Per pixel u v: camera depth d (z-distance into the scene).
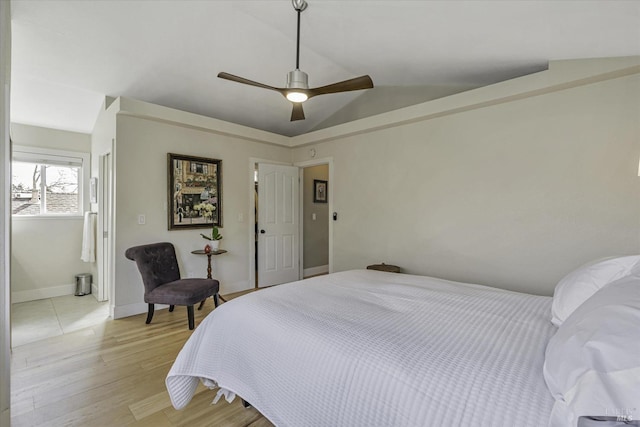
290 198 5.02
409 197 3.62
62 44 2.74
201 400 1.92
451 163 3.27
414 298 1.86
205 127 3.84
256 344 1.50
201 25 2.78
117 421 1.72
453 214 3.27
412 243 3.60
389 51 2.81
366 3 2.01
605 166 2.43
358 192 4.14
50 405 1.84
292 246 5.05
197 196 3.94
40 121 4.03
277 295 1.91
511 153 2.88
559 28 1.93
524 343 1.21
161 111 3.44
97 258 4.02
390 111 3.70
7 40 1.48
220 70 3.43
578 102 2.54
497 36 2.18
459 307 1.69
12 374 2.18
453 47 2.47
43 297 4.09
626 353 0.71
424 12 1.97
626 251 2.36
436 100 3.22
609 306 0.86
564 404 0.77
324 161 4.59
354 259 4.19
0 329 1.01
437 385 0.99
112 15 2.51
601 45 2.10
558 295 1.42
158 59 3.12
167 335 2.87
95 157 4.19
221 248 4.21
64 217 4.29
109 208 3.56
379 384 1.07
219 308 1.80
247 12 2.60
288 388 1.31
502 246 2.95
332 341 1.29
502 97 2.79
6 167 1.17
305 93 2.35
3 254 1.04
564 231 2.62
